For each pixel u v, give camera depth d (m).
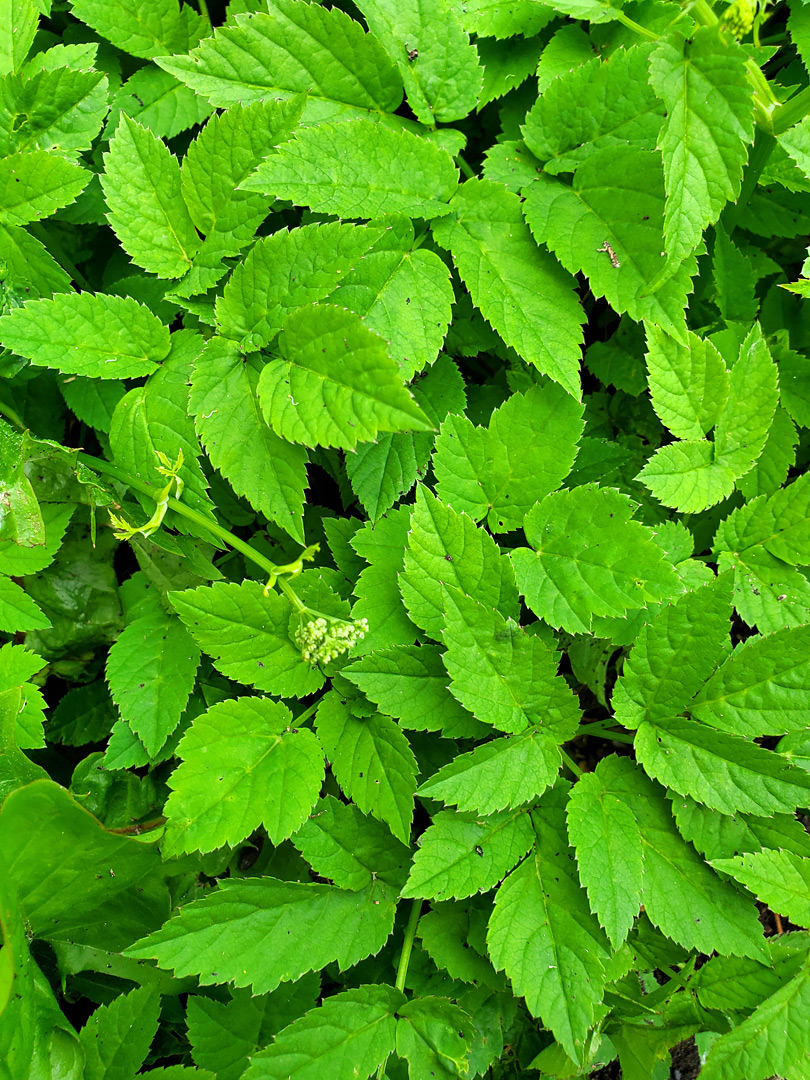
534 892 0.46
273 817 0.46
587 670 0.54
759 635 0.47
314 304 0.45
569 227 0.48
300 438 0.44
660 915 0.46
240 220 0.48
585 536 0.48
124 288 0.51
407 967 0.49
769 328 0.56
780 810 0.46
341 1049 0.46
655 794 0.48
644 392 0.56
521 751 0.46
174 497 0.48
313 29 0.48
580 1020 0.45
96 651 0.52
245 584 0.46
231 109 0.46
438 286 0.48
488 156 0.50
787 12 0.54
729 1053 0.47
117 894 0.49
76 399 0.50
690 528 0.54
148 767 0.51
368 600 0.48
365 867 0.48
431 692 0.47
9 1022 0.43
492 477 0.49
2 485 0.48
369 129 0.47
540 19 0.51
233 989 0.49
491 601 0.48
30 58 0.53
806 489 0.50
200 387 0.47
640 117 0.48
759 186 0.54
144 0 0.51
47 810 0.43
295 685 0.47
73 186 0.48
